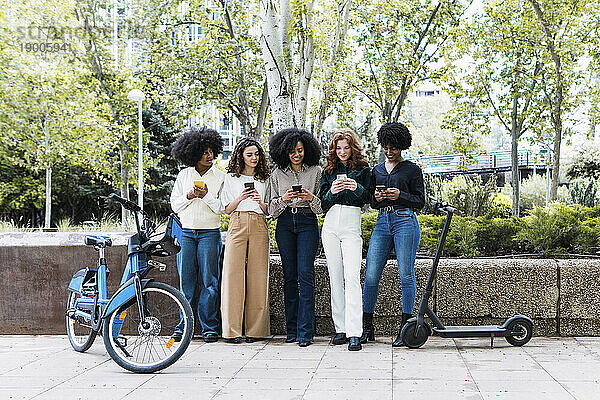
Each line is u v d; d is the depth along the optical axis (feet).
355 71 64.69
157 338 17.22
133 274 16.29
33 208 106.01
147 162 85.66
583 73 67.97
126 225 40.70
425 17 63.77
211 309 19.54
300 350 17.98
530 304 19.40
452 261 20.06
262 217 19.54
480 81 70.08
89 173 97.96
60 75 75.05
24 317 21.16
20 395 13.42
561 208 22.06
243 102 65.00
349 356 17.01
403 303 18.43
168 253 16.74
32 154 82.12
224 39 64.03
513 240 21.12
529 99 69.41
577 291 19.26
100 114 80.07
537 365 15.58
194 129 19.93
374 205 18.75
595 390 13.20
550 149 87.71
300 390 13.47
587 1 63.87
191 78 63.52
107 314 15.98
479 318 19.63
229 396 13.09
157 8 66.69
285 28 28.76
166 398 13.01
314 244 18.98
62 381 14.64
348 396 12.96
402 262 18.28
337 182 17.98
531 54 69.36
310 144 19.13
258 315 19.45
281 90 27.78
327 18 37.70
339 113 65.72
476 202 55.98
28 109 77.30
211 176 19.94
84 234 21.72
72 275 21.06
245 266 19.53
